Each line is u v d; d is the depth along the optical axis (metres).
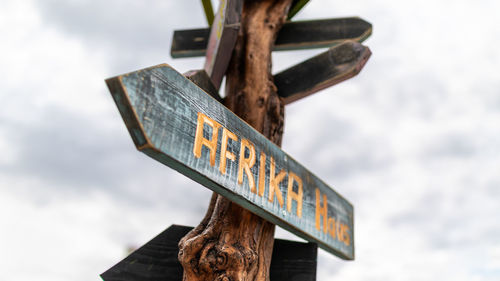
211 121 1.65
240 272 1.80
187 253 1.82
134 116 1.33
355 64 2.54
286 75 2.74
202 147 1.57
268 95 2.46
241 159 1.77
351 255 2.56
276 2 2.90
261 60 2.58
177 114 1.50
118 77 1.34
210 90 2.15
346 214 2.65
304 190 2.22
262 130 2.33
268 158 1.97
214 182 1.58
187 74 2.04
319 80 2.63
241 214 1.98
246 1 2.87
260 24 2.75
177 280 2.01
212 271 1.78
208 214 2.03
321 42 3.03
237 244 1.89
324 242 2.30
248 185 1.77
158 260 2.05
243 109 2.36
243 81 2.47
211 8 3.22
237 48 2.62
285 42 3.06
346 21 3.08
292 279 2.18
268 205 1.88
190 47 3.20
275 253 2.26
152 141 1.36
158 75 1.47
